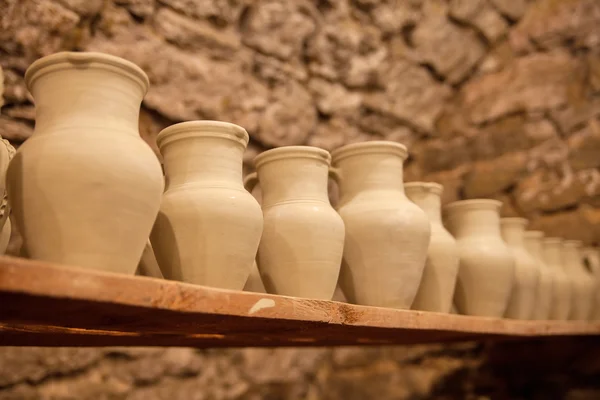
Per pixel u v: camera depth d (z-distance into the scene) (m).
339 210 1.11
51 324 0.79
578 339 2.11
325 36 2.27
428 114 2.72
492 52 2.75
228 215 0.81
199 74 1.89
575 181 2.33
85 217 0.65
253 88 2.07
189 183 0.84
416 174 2.71
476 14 2.64
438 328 1.09
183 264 0.81
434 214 1.27
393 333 1.14
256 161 1.04
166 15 1.82
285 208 0.96
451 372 2.35
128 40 1.72
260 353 2.20
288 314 0.79
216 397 2.05
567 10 2.57
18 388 1.62
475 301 1.33
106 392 1.79
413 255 1.05
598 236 2.21
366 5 2.37
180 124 0.87
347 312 0.89
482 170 2.57
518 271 1.48
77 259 0.65
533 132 2.50
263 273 0.98
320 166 1.01
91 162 0.66
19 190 0.67
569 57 2.52
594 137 2.34
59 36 1.55
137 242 0.70
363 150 1.11
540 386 2.18
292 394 2.29
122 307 0.63
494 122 2.62
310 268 0.93
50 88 0.73
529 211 2.41
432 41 2.59
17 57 1.49
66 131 0.68
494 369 2.30
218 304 0.70
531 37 2.65
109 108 0.72
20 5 1.46
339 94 2.37
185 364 1.97
